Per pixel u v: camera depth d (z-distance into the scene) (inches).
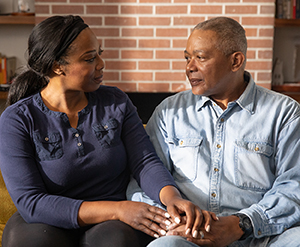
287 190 55.3
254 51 121.6
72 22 54.7
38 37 54.7
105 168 56.5
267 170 57.9
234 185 57.7
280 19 120.6
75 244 52.7
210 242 50.1
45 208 51.4
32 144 54.9
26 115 55.2
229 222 51.9
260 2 118.4
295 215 53.7
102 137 57.0
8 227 54.2
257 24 119.8
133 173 59.6
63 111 57.3
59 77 55.7
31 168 53.6
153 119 64.8
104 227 50.9
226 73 58.6
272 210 53.6
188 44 59.4
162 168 58.0
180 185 59.4
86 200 56.5
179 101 64.0
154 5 119.0
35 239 48.8
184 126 61.5
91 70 55.4
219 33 57.3
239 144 58.2
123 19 119.9
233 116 59.9
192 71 58.9
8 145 53.7
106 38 121.1
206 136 60.2
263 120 59.0
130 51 121.8
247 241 54.8
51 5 119.5
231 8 118.8
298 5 121.0
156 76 123.0
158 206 56.6
